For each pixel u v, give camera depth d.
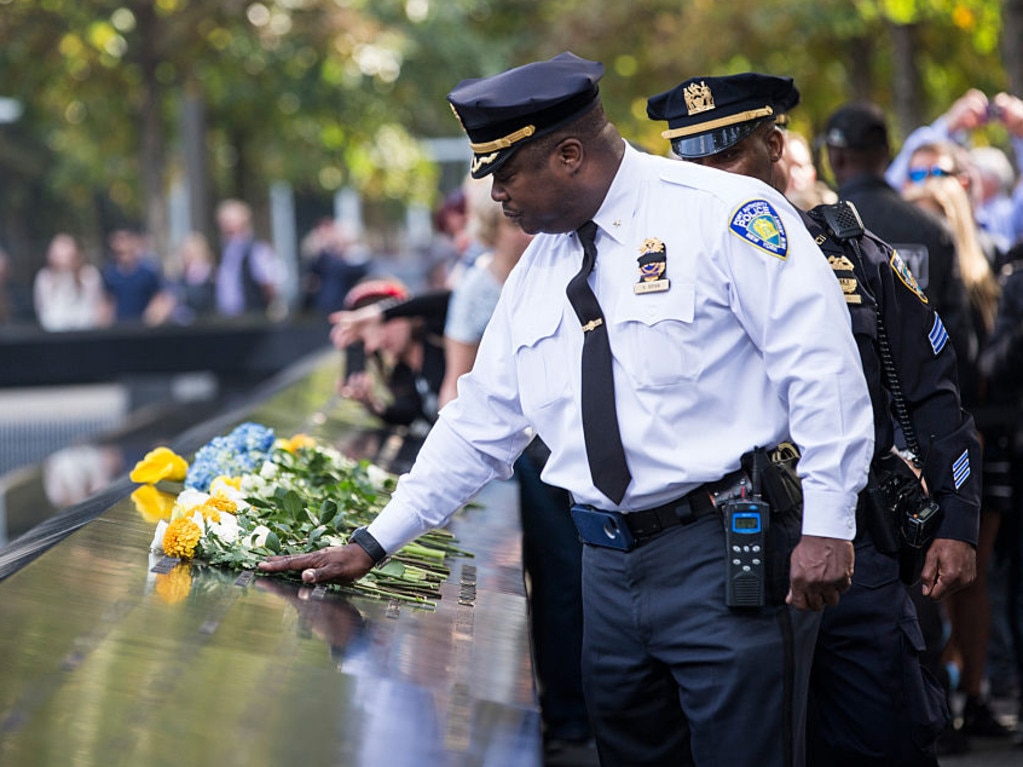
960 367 9.36
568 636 9.60
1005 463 10.02
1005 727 10.73
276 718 3.99
